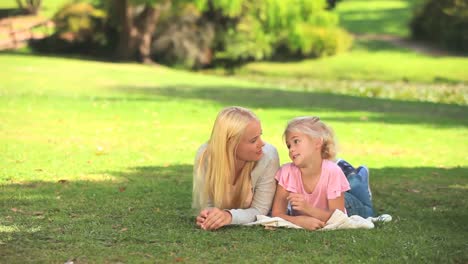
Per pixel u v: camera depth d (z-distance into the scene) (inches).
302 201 206.5
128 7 1368.1
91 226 208.4
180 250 182.2
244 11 1481.3
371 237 196.5
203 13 1469.0
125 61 1368.1
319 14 1556.3
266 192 212.5
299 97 792.9
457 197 280.4
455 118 640.4
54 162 341.1
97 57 1450.5
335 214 205.6
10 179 291.3
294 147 205.8
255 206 213.2
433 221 228.8
